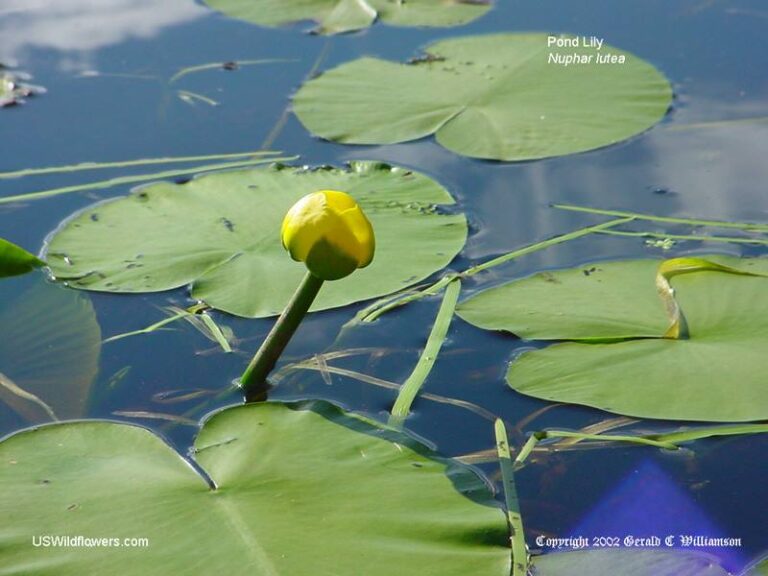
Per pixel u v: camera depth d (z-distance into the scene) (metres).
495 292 1.19
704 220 1.28
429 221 1.26
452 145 1.37
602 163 1.35
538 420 1.11
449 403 1.12
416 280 1.20
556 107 1.41
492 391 1.13
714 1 1.70
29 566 1.01
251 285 1.19
